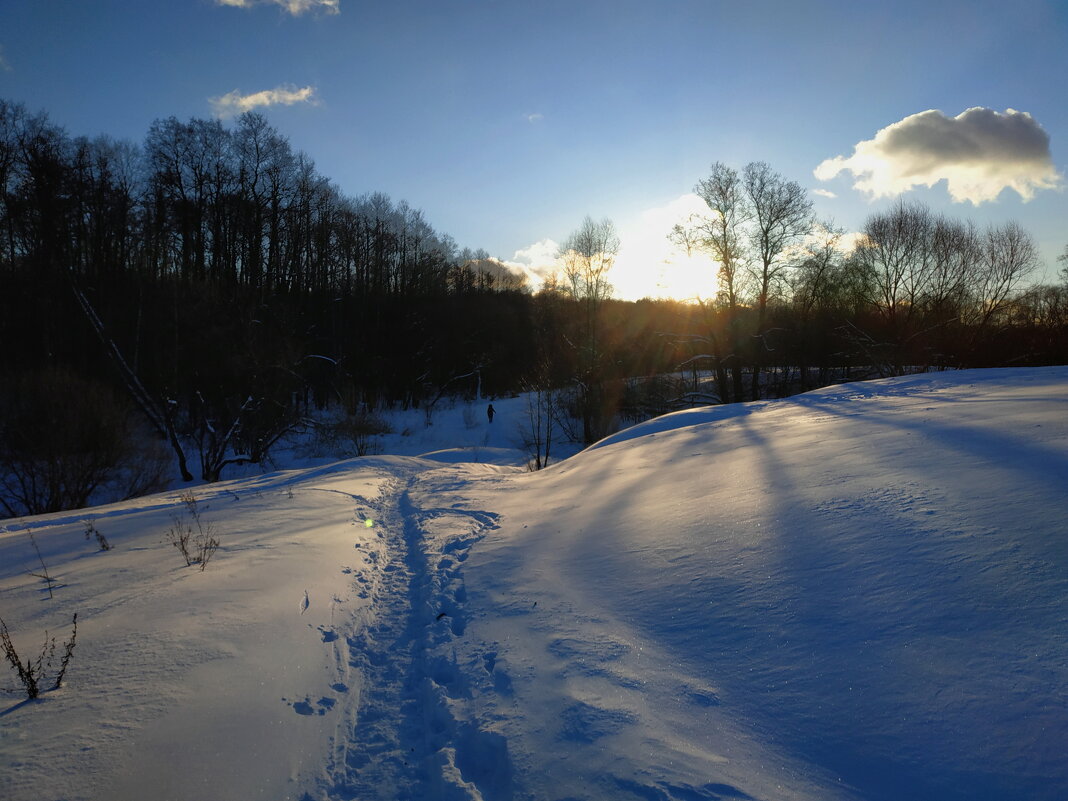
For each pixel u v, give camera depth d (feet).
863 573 14.17
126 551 24.07
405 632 17.13
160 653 13.60
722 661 12.37
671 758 9.64
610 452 45.16
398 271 192.54
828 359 124.36
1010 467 18.34
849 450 25.58
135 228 118.21
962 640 10.91
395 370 143.13
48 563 22.76
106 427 69.87
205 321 97.09
